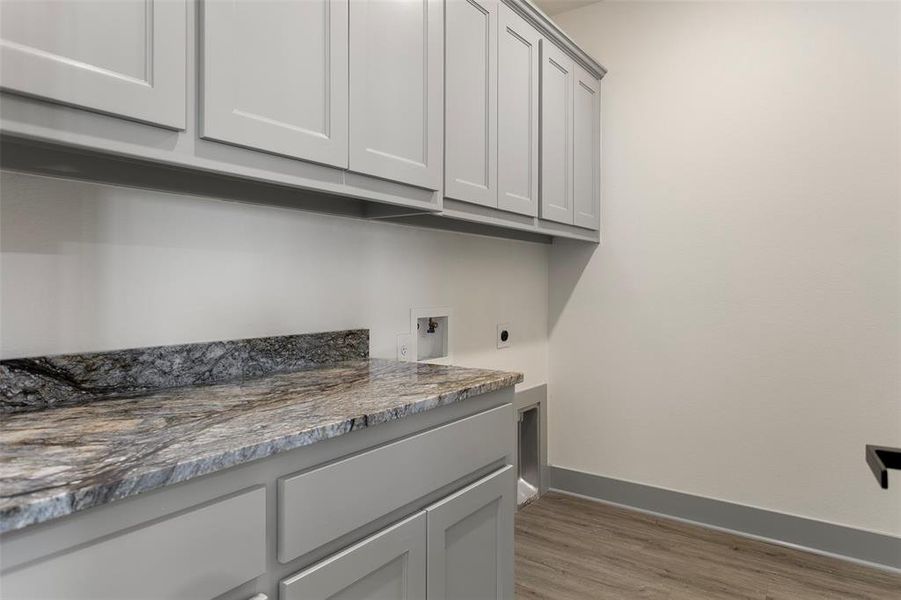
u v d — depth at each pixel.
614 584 1.92
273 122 1.07
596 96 2.64
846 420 2.13
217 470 0.75
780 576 1.98
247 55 1.02
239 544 0.79
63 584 0.61
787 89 2.23
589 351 2.77
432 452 1.16
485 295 2.42
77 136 0.81
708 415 2.44
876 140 2.06
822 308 2.18
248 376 1.40
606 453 2.72
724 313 2.39
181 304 1.27
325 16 1.18
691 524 2.45
